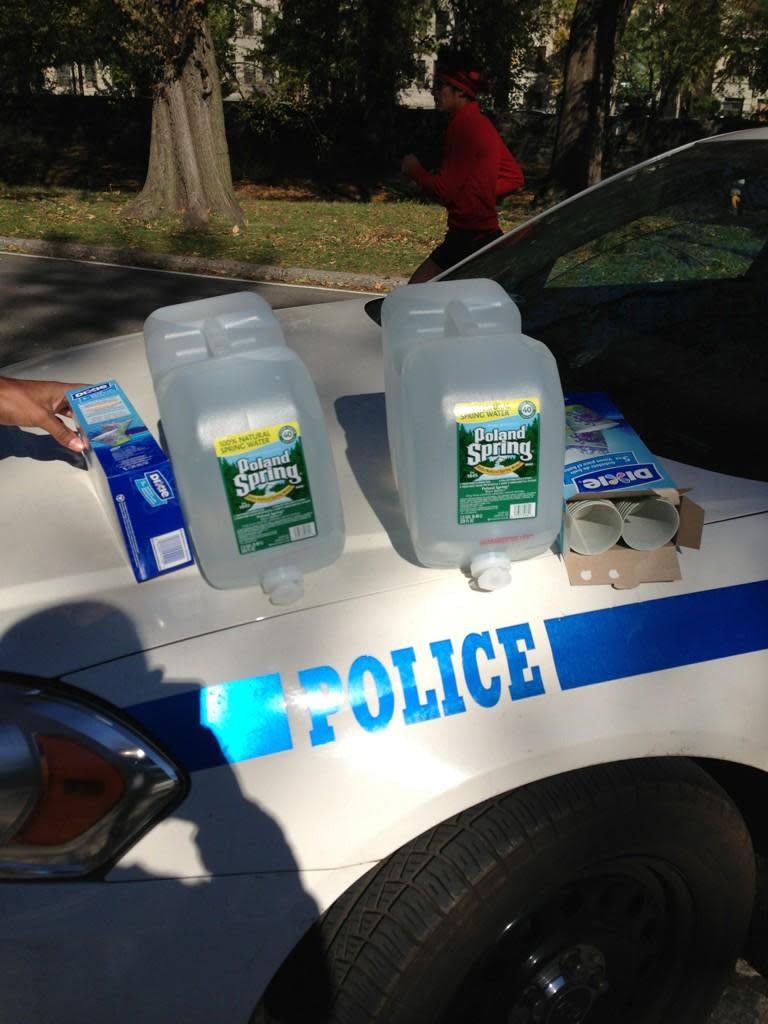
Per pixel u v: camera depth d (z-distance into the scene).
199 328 1.62
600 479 1.44
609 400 1.73
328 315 2.40
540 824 1.33
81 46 17.27
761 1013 1.84
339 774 1.27
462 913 1.30
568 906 1.46
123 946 1.22
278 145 22.05
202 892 1.23
